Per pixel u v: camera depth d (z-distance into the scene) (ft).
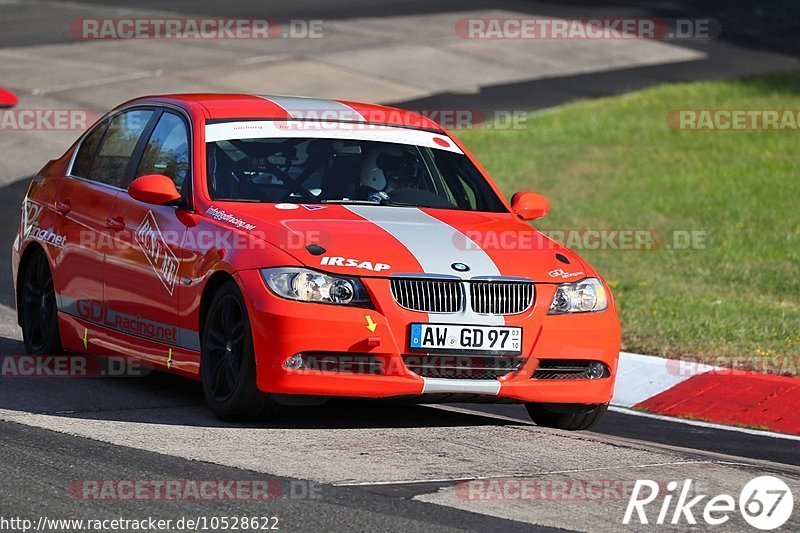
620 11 385.91
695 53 334.03
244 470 66.39
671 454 76.89
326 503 60.44
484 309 78.18
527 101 273.54
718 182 215.72
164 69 281.54
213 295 81.92
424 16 366.63
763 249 171.01
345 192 87.40
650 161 230.48
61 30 332.60
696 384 101.76
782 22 380.37
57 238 98.32
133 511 58.34
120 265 90.33
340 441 75.20
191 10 370.32
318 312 75.61
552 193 206.90
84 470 65.41
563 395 80.59
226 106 92.89
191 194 85.92
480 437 78.89
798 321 125.08
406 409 88.63
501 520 59.11
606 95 283.79
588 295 82.12
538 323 79.30
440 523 57.98
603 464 72.33
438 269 77.97
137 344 88.89
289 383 75.56
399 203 88.02
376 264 77.36
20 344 107.86
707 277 153.17
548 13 378.53
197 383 95.09
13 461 66.74
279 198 85.76
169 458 68.44
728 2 405.18
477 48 324.60
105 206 93.61
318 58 299.38
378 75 286.66
